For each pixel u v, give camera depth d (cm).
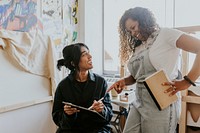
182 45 106
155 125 117
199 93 178
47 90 236
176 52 113
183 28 166
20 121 207
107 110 161
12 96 199
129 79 147
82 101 166
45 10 243
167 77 110
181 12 264
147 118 120
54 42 257
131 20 117
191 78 104
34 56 219
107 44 329
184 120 182
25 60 209
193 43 102
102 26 330
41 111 229
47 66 237
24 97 210
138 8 118
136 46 128
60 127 163
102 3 327
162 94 111
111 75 325
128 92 226
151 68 117
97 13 320
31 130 219
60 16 267
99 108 151
